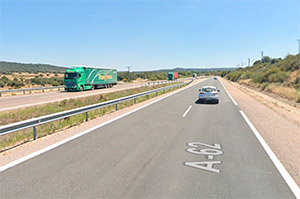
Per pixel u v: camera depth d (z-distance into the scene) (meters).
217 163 4.79
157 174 4.18
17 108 15.48
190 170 4.39
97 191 3.52
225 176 4.14
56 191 3.50
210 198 3.37
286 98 21.72
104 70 37.81
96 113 11.37
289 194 3.52
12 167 4.41
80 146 5.85
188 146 5.98
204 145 6.09
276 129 8.09
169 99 18.83
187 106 14.41
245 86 46.31
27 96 24.92
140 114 11.16
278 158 5.10
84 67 32.38
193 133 7.42
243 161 4.91
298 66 35.81
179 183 3.84
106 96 23.31
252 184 3.84
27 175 4.05
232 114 11.44
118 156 5.13
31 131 8.19
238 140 6.61
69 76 30.61
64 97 23.50
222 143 6.30
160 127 8.27
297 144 6.20
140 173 4.22
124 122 9.12
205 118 10.26
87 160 4.85
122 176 4.08
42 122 6.75
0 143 6.29
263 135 7.22
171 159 4.99
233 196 3.44
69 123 8.74
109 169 4.38
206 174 4.22
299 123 9.39
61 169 4.35
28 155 5.13
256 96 22.14
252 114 11.46
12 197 3.30
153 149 5.68
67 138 6.64
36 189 3.55
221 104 15.66
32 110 13.84
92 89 35.19
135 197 3.35
